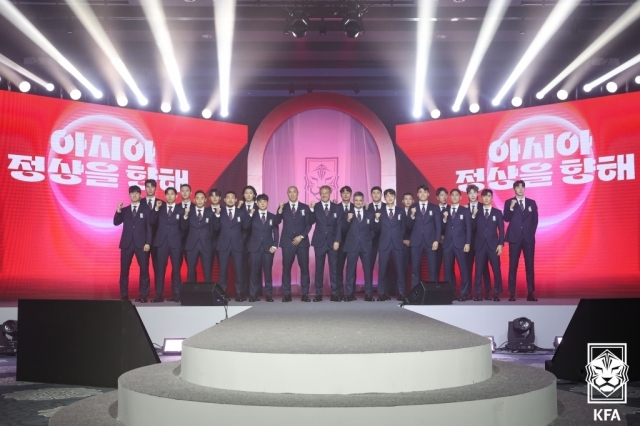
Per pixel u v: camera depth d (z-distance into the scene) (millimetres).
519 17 8578
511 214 8805
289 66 10062
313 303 8164
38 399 4926
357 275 10602
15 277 9180
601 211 9539
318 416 3018
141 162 10039
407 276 10523
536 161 9922
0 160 9133
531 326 7258
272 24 8812
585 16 8547
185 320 7457
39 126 9406
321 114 10586
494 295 8766
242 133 10805
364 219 8812
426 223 8914
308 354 3414
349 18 8094
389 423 3035
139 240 8672
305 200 10539
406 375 3451
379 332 4527
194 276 8836
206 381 3648
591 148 9617
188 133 10375
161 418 3266
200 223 8812
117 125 9914
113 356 5398
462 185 10359
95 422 3688
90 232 9664
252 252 8695
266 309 6984
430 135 10594
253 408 3057
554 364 5789
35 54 9344
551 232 9820
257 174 10125
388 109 11305
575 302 8109
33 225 9312
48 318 5660
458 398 3248
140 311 7422
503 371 4250
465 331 4594
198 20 8727
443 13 8539
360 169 10508
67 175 9555
